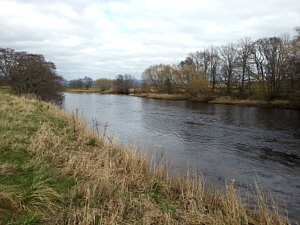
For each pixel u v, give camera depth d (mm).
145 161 6930
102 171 5324
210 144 11539
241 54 40031
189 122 18375
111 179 5105
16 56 27953
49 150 6086
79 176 4938
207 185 6387
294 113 23906
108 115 21922
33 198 3609
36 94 23906
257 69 38250
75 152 6719
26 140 6516
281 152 10273
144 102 39875
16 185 3904
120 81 76125
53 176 4641
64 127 9953
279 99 32469
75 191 4184
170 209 4328
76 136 8781
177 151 10102
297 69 27125
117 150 8102
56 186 4258
